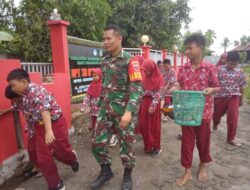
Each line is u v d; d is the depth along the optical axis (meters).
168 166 4.04
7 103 3.56
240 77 4.84
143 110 4.30
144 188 3.39
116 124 3.17
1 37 4.08
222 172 3.81
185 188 3.38
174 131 5.93
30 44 8.11
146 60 4.22
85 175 3.78
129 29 14.71
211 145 4.94
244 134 5.67
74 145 4.98
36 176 3.75
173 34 16.47
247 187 3.39
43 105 2.90
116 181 3.58
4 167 3.51
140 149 4.75
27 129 3.27
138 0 14.14
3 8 8.73
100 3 9.62
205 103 3.27
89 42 6.62
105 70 3.09
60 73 5.22
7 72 3.55
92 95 4.68
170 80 5.97
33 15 8.28
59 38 5.30
